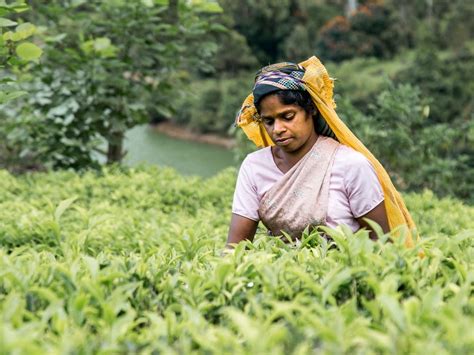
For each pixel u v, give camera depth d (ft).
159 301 7.01
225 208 18.42
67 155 25.67
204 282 7.32
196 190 20.06
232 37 110.42
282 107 9.56
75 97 24.66
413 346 5.26
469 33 120.98
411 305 5.77
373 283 6.27
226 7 125.39
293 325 5.65
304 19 136.46
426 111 26.16
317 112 9.88
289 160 9.98
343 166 9.72
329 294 6.36
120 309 6.46
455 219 16.70
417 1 135.03
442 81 88.02
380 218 9.80
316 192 9.75
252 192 10.25
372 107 26.76
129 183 20.51
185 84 27.78
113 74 25.09
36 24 27.04
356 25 127.75
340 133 9.80
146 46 25.55
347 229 7.75
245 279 6.93
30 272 7.25
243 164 10.38
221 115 92.63
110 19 25.93
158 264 8.23
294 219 9.83
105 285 6.98
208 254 8.93
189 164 67.41
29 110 25.04
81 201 19.30
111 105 25.46
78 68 24.18
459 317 5.48
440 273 7.41
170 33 25.59
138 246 12.29
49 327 6.11
